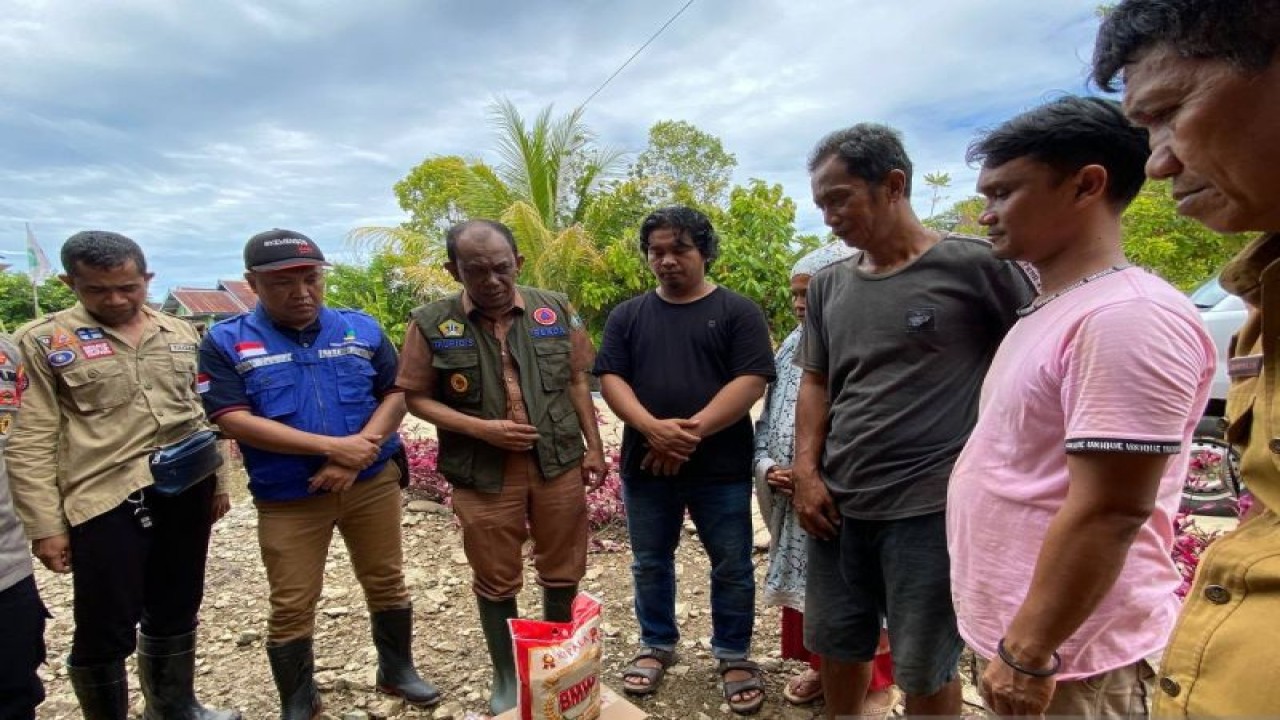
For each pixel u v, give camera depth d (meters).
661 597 2.67
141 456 2.30
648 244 2.53
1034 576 1.15
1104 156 1.18
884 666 2.37
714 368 2.49
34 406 2.19
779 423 2.42
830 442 1.89
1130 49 0.87
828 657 1.98
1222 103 0.77
